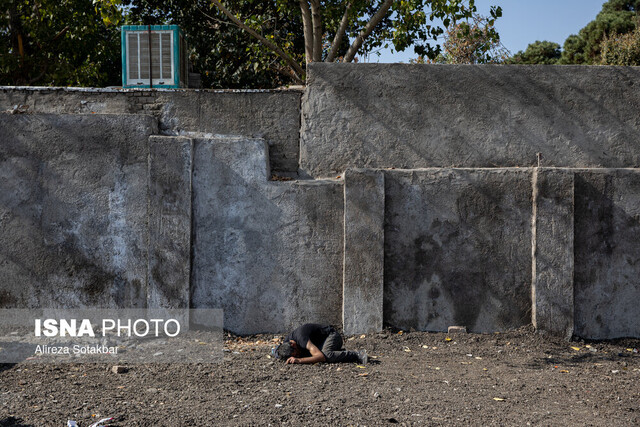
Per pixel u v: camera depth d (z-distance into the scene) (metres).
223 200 8.23
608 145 8.43
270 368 6.51
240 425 4.70
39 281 8.22
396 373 6.38
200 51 18.95
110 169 8.23
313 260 8.20
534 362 7.06
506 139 8.44
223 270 8.21
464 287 8.16
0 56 17.88
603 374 6.65
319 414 4.97
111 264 8.20
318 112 8.50
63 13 18.22
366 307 8.04
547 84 8.45
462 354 7.32
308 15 13.94
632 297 8.16
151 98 8.55
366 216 8.05
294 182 8.24
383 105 8.46
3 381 5.95
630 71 8.45
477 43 16.44
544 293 8.02
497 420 4.93
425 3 12.99
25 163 8.25
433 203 8.20
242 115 8.54
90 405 5.16
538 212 8.05
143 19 18.97
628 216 8.17
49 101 8.55
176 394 5.54
